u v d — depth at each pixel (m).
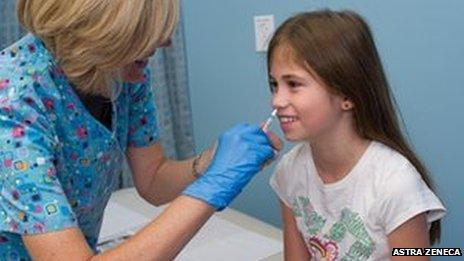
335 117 0.87
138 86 1.01
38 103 0.79
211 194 0.78
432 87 1.25
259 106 1.66
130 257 0.73
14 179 0.73
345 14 0.89
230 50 1.70
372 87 0.88
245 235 1.37
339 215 0.93
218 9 1.70
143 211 1.58
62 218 0.74
